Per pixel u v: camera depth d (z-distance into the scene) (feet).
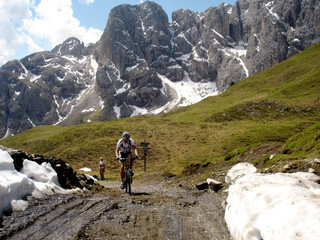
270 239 13.30
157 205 27.94
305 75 475.72
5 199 19.76
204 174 50.31
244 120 360.89
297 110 345.51
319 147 31.40
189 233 19.12
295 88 427.33
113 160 251.80
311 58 561.84
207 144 276.82
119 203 28.04
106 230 18.92
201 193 36.01
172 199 31.48
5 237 16.14
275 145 50.88
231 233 18.40
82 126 377.71
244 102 410.72
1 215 18.67
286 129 272.51
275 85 512.22
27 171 26.30
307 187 16.94
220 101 510.58
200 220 22.36
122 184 37.42
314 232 11.76
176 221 21.95
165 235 18.58
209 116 395.34
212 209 26.11
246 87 560.61
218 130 318.65
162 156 258.37
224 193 32.42
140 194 35.91
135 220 21.79
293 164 28.17
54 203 23.52
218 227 20.34
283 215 13.64
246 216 16.47
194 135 313.94
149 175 73.67
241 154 53.01
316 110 332.60
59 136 330.34
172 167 218.18
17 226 17.69
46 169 28.73
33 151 297.74
